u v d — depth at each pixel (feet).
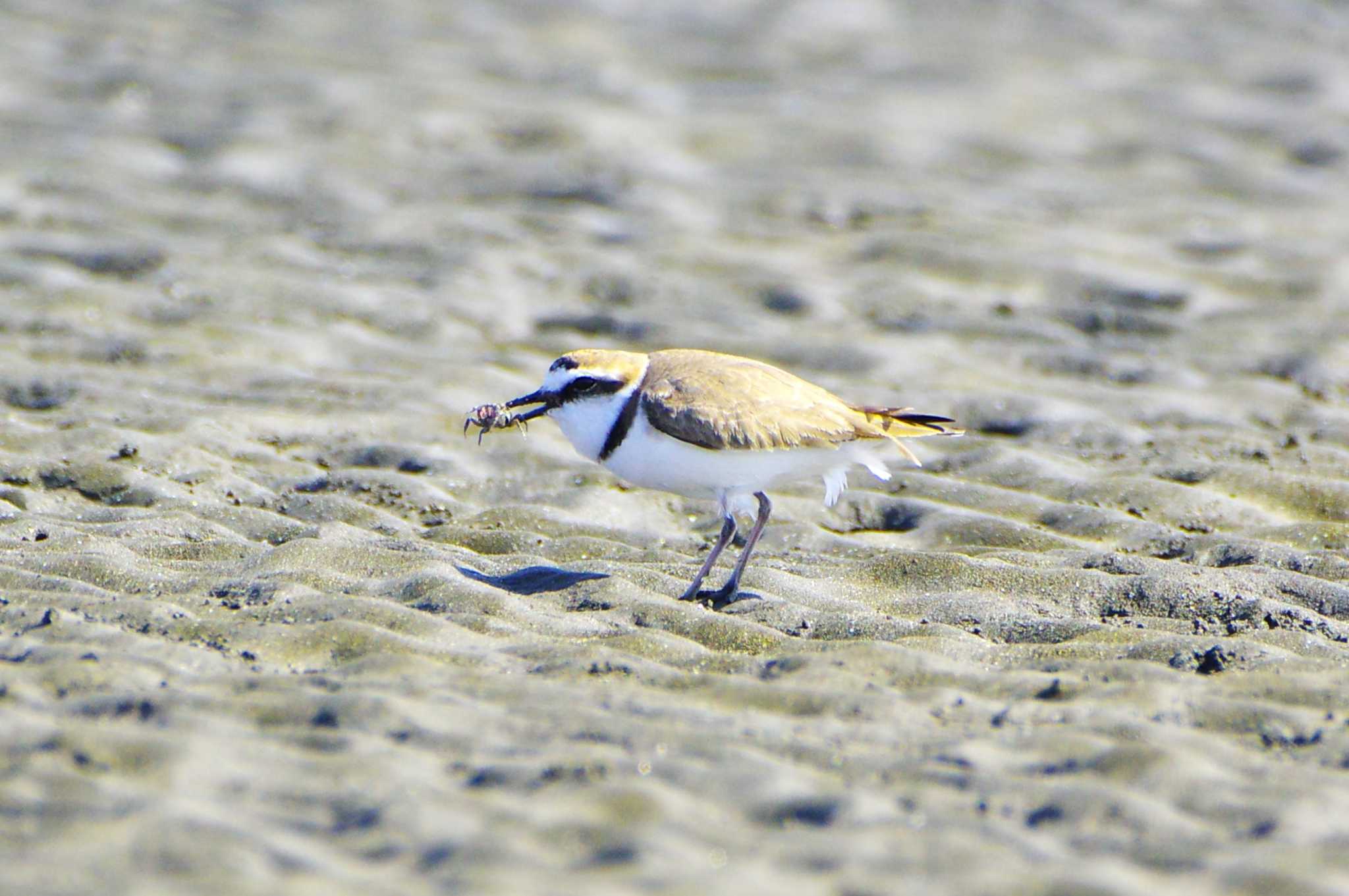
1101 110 88.99
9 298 52.19
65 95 79.71
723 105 88.53
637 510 39.52
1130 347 52.75
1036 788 20.76
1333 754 22.41
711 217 68.03
